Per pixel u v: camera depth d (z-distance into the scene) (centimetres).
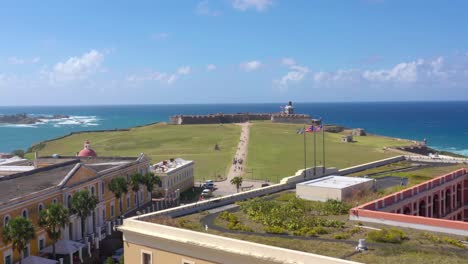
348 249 3575
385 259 3331
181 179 11944
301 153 16775
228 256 3572
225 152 17512
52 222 6212
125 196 9506
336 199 5309
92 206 7250
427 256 3394
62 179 7688
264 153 17000
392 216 4316
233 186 12206
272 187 6009
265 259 3378
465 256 3400
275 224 4294
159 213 4575
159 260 4006
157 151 17900
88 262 6838
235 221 4422
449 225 4031
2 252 5828
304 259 3256
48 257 6581
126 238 4228
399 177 7100
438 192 6412
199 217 4631
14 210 6125
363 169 7888
